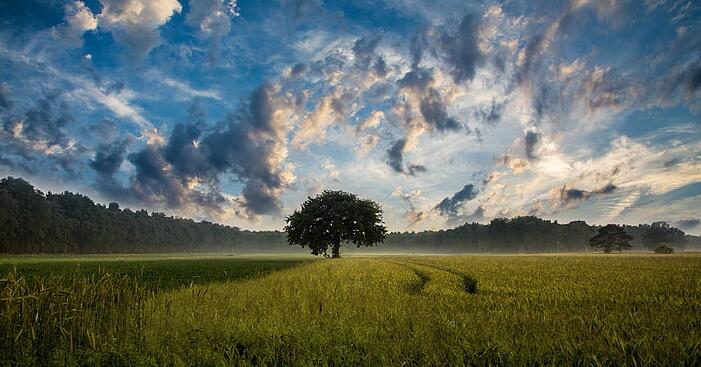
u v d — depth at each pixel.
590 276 27.23
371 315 10.84
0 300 8.77
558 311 11.91
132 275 34.66
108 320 9.65
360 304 12.84
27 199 153.25
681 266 40.59
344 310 11.30
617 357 6.83
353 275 28.53
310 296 14.86
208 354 7.50
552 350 7.15
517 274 29.94
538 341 7.61
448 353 7.29
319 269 37.34
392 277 26.72
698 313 11.09
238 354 7.73
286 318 10.23
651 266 40.69
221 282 24.08
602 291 17.83
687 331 8.59
